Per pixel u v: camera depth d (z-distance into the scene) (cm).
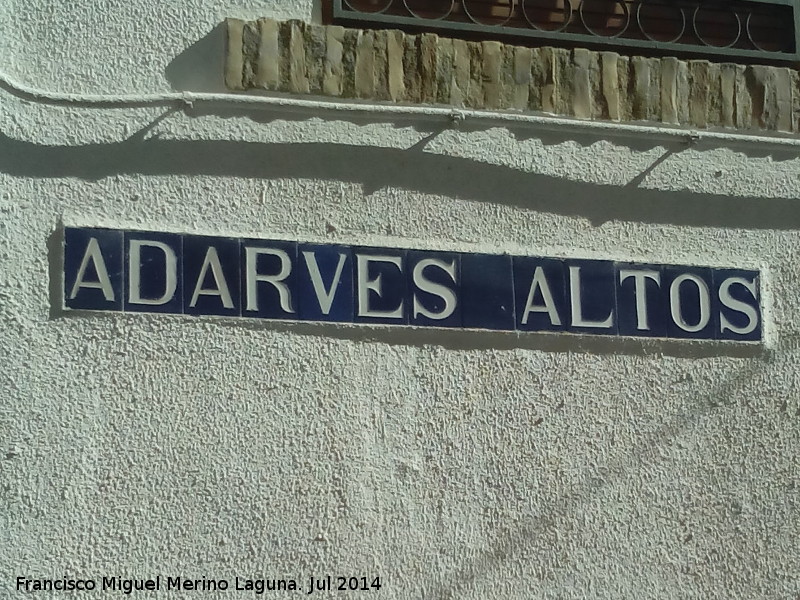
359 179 348
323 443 331
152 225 330
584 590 343
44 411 312
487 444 344
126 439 317
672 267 369
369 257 345
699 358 366
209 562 317
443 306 347
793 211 384
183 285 328
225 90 346
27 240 320
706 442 362
